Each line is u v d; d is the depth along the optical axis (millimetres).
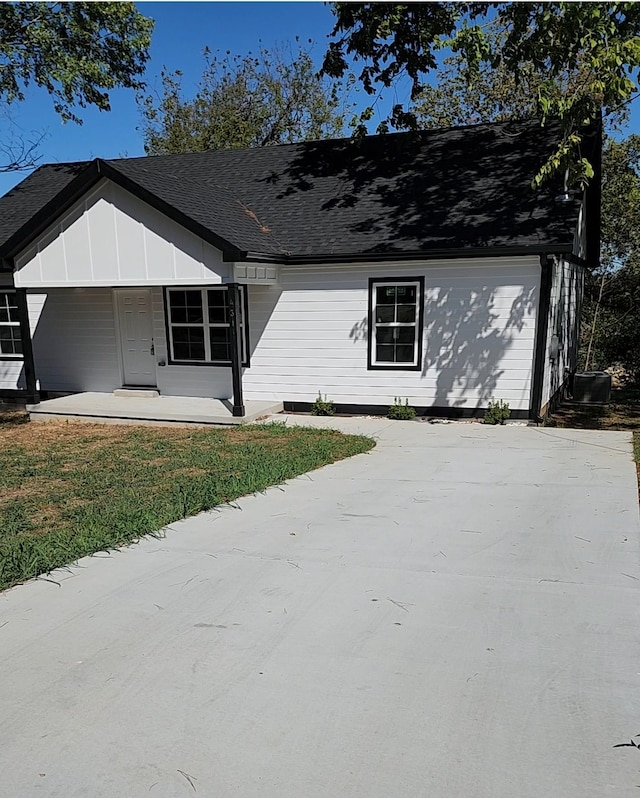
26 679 2723
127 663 2846
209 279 9648
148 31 14438
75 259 10344
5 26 12750
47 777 2102
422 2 11203
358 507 5406
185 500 5520
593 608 3352
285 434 9172
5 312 13219
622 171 17422
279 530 4773
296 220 11336
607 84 8039
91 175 9688
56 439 9328
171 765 2156
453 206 10453
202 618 3291
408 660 2834
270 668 2779
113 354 12500
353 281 10492
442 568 3957
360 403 10859
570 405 12383
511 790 2014
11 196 14773
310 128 30875
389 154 12484
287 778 2082
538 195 10070
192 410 10625
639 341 15242
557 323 11094
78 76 13289
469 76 11078
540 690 2582
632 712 2430
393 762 2154
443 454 7809
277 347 11188
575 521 4934
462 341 10070
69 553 4262
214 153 14539
